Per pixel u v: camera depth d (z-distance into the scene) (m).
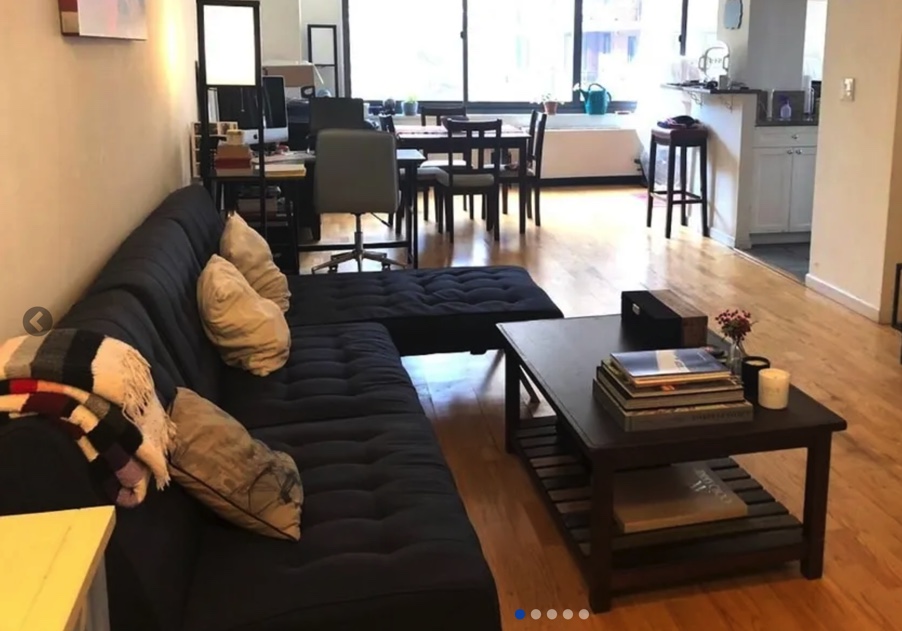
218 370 2.70
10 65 1.85
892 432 3.28
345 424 2.41
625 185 9.34
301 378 2.73
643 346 2.83
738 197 6.25
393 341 3.29
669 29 9.09
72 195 2.31
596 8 9.16
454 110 7.70
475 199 8.26
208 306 2.69
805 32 6.82
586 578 2.34
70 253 2.29
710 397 2.25
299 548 1.80
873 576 2.41
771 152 6.22
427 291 3.69
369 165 5.21
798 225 6.41
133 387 1.54
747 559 2.33
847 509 2.75
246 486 1.81
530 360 2.72
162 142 3.86
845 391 3.67
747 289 5.24
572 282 5.43
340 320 3.34
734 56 6.71
